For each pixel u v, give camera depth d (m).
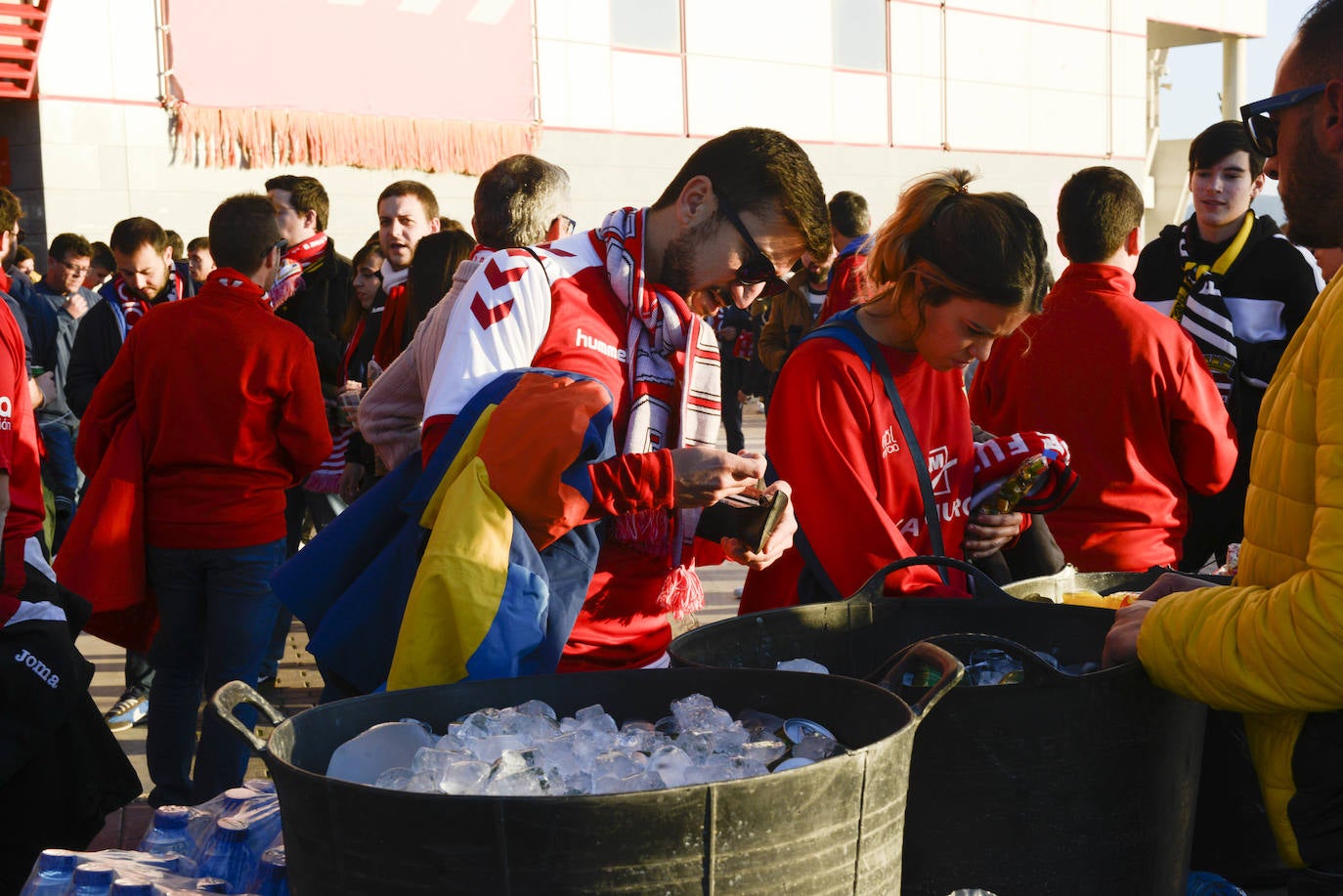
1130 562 3.10
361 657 1.90
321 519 5.68
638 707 1.69
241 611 3.81
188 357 3.70
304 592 1.99
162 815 1.97
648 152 14.38
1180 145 21.58
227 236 3.82
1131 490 3.11
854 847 1.27
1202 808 2.31
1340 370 1.42
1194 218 4.16
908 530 2.38
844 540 2.27
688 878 1.17
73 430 6.86
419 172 12.61
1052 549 2.72
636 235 2.06
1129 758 1.67
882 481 2.33
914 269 2.22
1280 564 1.55
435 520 1.82
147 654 4.01
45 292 7.77
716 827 1.17
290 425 3.83
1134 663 1.65
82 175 10.73
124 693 5.08
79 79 10.66
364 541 1.99
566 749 1.40
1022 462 2.49
